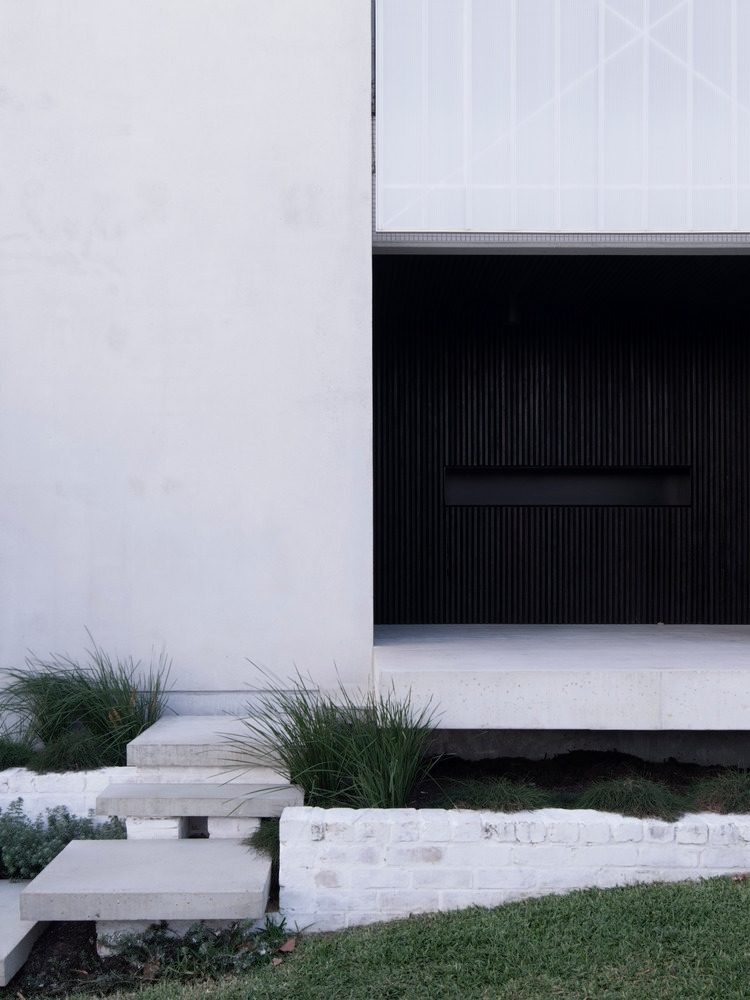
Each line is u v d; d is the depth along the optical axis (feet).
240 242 15.14
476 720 12.62
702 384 22.03
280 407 15.16
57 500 15.03
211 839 12.35
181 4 15.10
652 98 15.12
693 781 13.32
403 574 21.74
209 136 15.11
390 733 12.48
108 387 15.06
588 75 15.11
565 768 13.73
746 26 15.15
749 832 11.70
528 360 21.95
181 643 15.07
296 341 15.15
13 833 12.57
